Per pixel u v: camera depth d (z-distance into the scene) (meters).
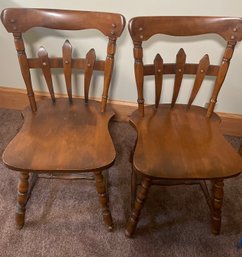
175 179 0.95
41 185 1.40
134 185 1.32
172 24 1.10
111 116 1.20
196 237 1.22
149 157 1.01
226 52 1.13
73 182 1.42
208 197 1.24
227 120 1.66
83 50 1.48
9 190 1.37
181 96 1.60
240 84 1.51
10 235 1.19
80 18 1.11
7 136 1.64
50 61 1.19
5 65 1.63
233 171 0.96
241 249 1.19
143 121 1.18
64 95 1.68
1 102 1.81
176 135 1.11
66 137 1.07
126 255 1.15
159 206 1.34
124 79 1.57
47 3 1.36
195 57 1.44
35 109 1.21
